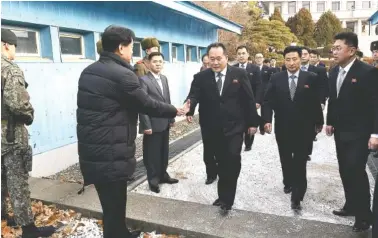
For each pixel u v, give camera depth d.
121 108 2.33
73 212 3.40
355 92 2.89
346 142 2.97
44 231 2.96
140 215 3.20
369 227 2.87
